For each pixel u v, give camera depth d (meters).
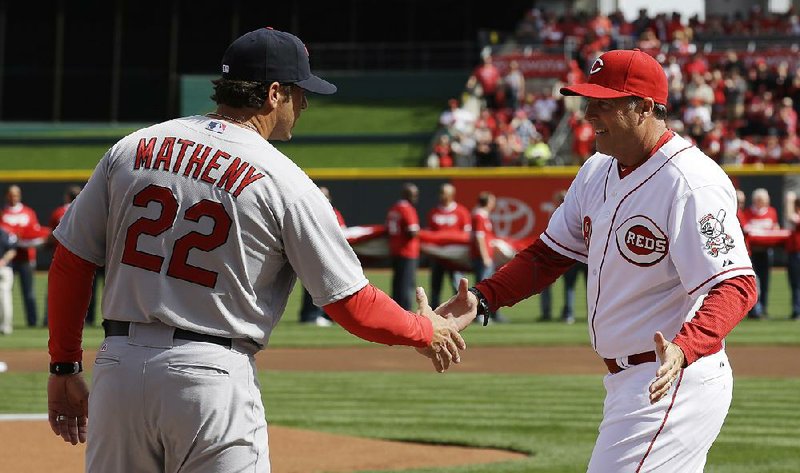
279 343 50.38
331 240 11.93
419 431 28.73
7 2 139.50
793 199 60.25
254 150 11.88
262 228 11.71
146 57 139.50
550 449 26.42
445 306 14.52
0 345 49.38
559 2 136.38
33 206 91.31
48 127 139.25
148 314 11.68
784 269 92.81
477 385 37.56
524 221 86.94
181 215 11.70
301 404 33.44
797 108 109.00
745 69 111.94
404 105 131.12
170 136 11.99
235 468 11.68
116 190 11.92
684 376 12.92
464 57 136.38
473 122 111.12
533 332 54.75
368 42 138.25
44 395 34.84
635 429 13.02
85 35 139.75
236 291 11.72
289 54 12.20
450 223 61.16
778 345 48.69
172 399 11.52
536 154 95.06
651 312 13.27
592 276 13.78
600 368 41.84
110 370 11.73
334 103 133.00
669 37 123.00
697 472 13.33
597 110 13.35
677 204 12.98
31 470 23.78
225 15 139.00
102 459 11.89
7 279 55.06
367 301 12.12
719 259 12.77
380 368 42.19
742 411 32.03
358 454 25.86
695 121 99.94
